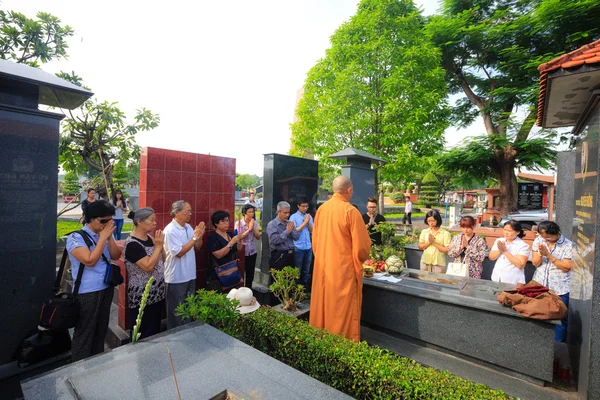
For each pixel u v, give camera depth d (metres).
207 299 2.92
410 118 10.71
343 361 2.42
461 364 3.52
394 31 11.91
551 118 3.62
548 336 3.09
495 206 20.34
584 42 14.09
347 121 11.52
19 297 3.01
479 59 16.89
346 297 3.55
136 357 2.07
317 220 3.86
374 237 6.61
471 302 3.54
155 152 4.22
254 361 2.05
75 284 2.90
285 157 6.46
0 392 2.80
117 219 8.89
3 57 7.17
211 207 4.93
